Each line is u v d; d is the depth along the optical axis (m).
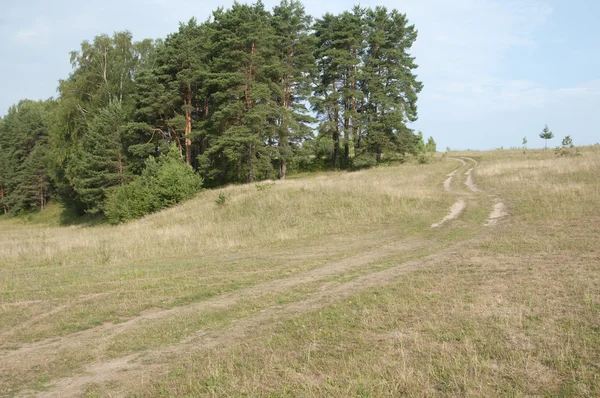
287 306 8.48
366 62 51.44
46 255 17.34
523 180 25.22
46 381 5.99
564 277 8.00
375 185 27.02
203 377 5.59
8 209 70.50
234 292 10.03
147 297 9.99
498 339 5.81
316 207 21.83
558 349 5.37
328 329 6.83
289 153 42.91
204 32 44.28
